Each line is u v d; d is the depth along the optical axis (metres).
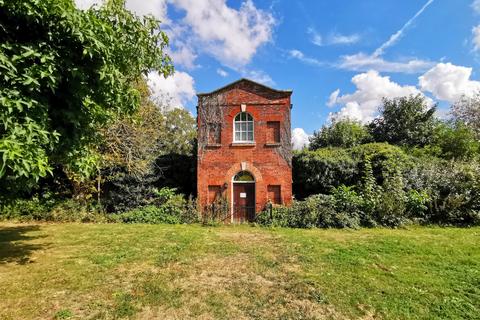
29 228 11.53
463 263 7.01
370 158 16.31
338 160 16.78
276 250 8.16
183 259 7.21
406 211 12.93
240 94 16.08
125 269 6.44
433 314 4.64
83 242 9.00
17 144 4.25
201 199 15.63
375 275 6.19
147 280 5.79
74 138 5.95
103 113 6.31
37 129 4.73
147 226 12.26
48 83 4.82
